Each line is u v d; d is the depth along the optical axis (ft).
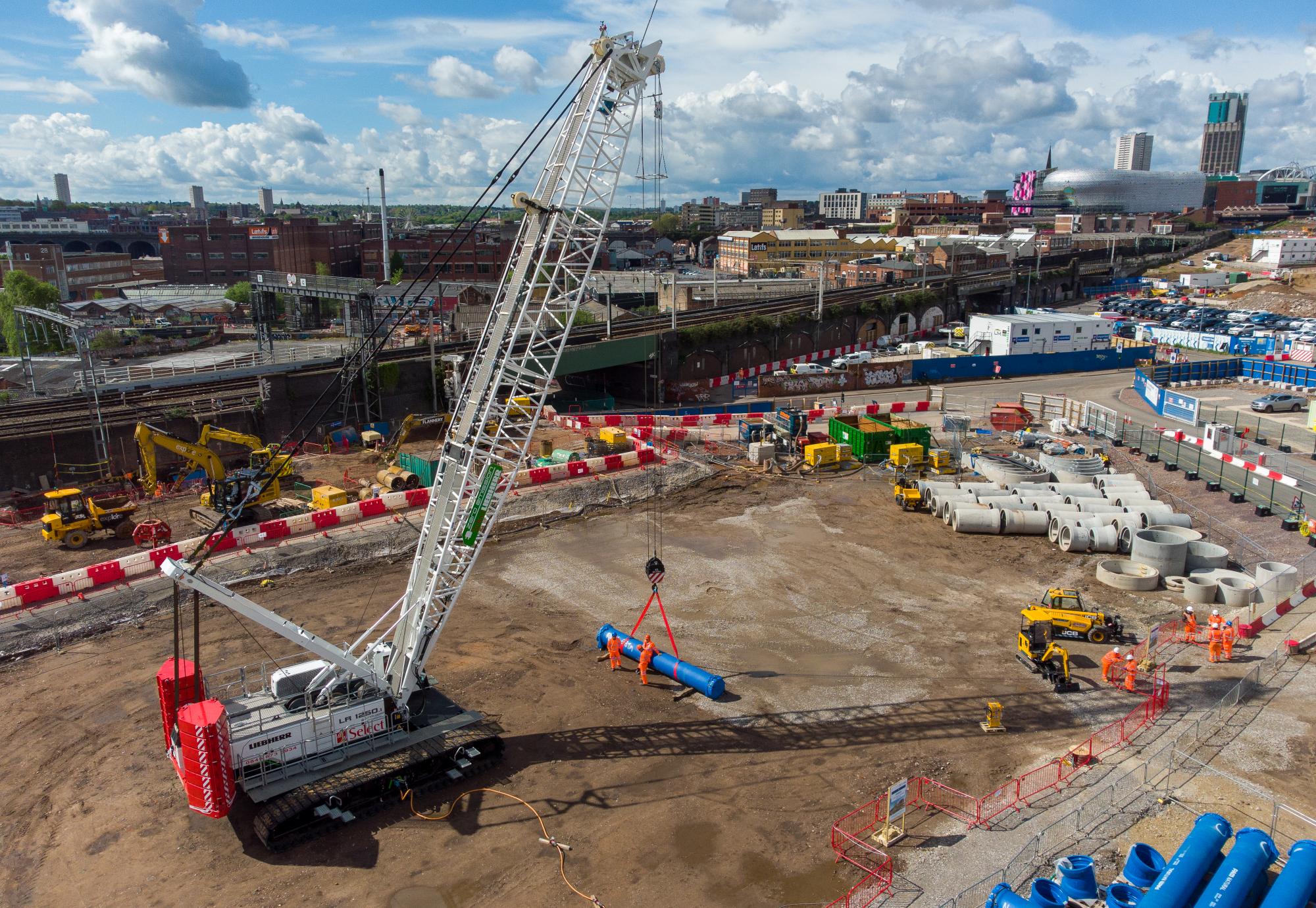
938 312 413.18
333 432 215.31
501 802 76.48
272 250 606.55
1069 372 311.68
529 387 86.07
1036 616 107.45
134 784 79.20
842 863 67.82
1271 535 138.82
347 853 70.03
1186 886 58.59
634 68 83.61
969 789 77.36
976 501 152.15
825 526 150.82
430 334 241.55
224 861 69.10
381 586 126.82
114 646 108.17
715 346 303.48
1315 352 310.45
